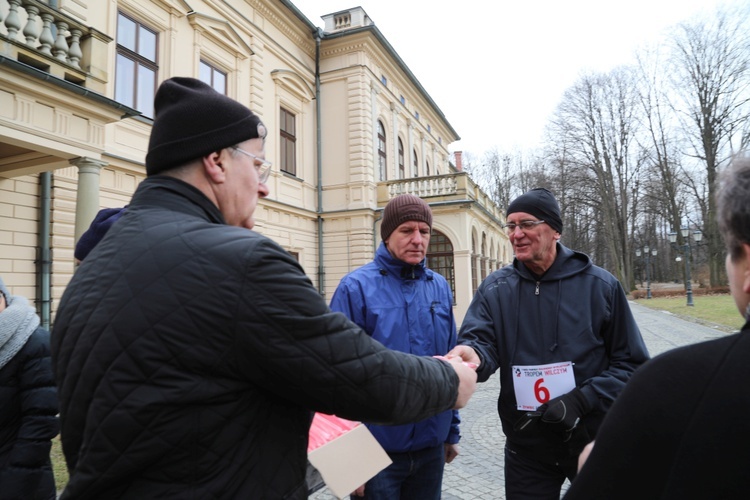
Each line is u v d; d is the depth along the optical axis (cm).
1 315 195
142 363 85
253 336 89
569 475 201
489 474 428
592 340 206
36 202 704
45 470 198
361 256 1508
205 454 86
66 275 728
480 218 1753
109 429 84
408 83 1994
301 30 1477
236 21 1195
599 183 3547
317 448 119
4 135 496
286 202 1384
